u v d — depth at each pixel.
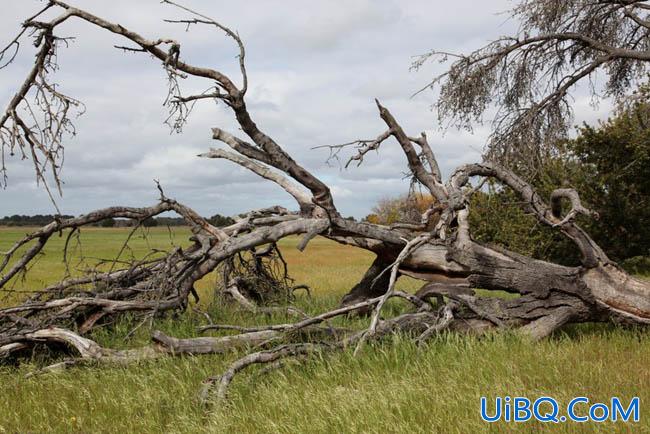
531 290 8.58
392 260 10.01
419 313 7.97
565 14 14.57
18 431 5.47
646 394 5.63
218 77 7.46
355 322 9.65
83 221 8.69
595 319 8.86
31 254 8.64
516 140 13.92
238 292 10.98
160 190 8.84
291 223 8.79
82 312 8.32
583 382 6.02
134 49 7.31
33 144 7.53
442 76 14.63
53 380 6.64
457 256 8.95
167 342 6.91
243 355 7.08
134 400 5.92
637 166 20.50
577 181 20.84
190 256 8.91
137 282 10.01
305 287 12.85
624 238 21.41
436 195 9.05
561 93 13.98
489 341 7.52
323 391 5.76
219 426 5.22
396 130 8.78
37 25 7.23
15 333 7.60
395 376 6.22
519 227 19.88
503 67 14.40
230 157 9.13
